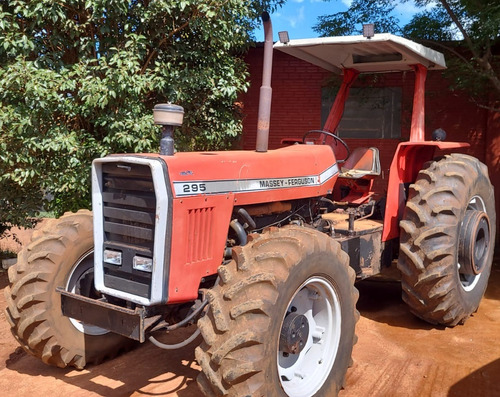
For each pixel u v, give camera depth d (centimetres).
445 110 823
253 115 910
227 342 256
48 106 560
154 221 294
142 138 593
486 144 803
